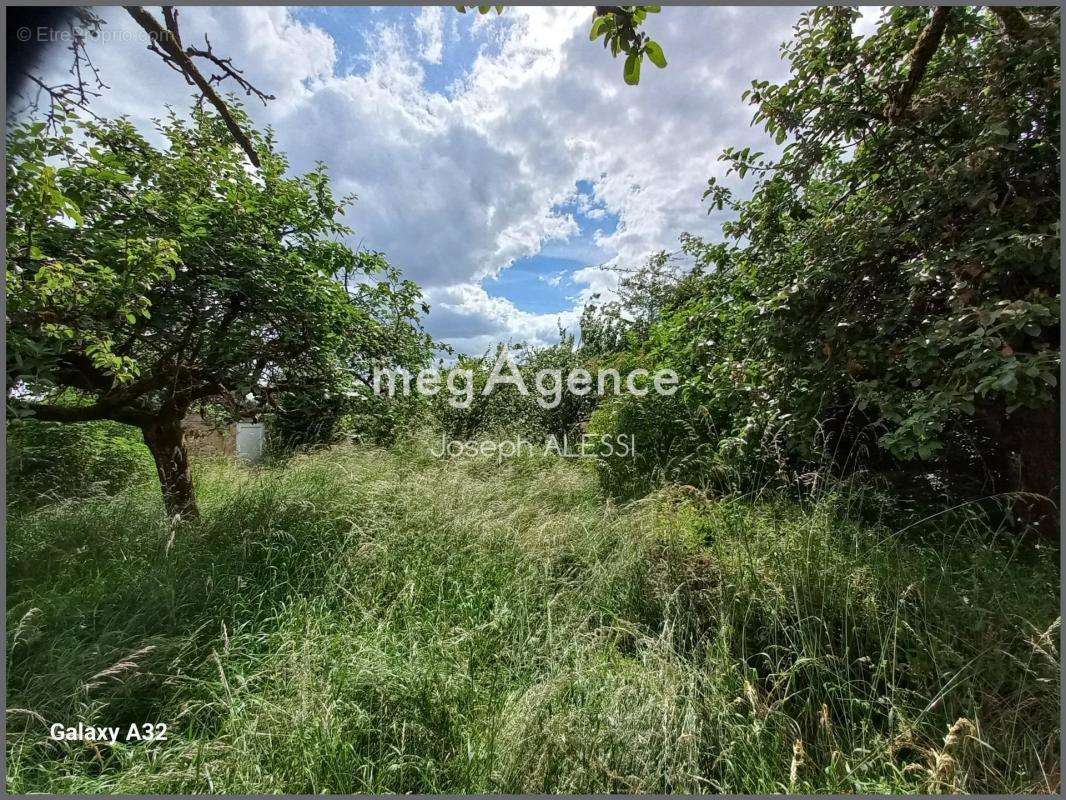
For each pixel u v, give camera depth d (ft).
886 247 9.50
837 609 7.32
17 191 6.27
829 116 10.50
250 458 20.22
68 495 14.57
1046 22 8.16
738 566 8.42
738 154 12.51
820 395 9.88
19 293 6.71
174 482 12.58
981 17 9.96
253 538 10.49
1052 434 9.22
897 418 7.98
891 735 5.64
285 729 5.69
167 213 10.19
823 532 8.38
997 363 6.91
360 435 17.43
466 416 28.63
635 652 7.55
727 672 6.61
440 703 6.11
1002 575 7.63
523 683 6.89
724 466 12.02
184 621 7.92
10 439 14.11
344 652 7.00
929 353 7.56
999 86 8.45
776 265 11.94
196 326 11.19
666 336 16.62
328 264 13.69
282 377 13.28
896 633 6.41
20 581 8.71
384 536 10.74
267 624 8.19
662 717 5.48
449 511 12.26
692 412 15.60
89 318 7.94
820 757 5.61
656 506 11.25
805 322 10.18
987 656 6.23
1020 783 5.02
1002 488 10.80
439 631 7.89
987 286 8.05
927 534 9.06
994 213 7.88
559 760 5.21
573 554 10.76
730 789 5.14
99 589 8.47
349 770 5.37
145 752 5.56
